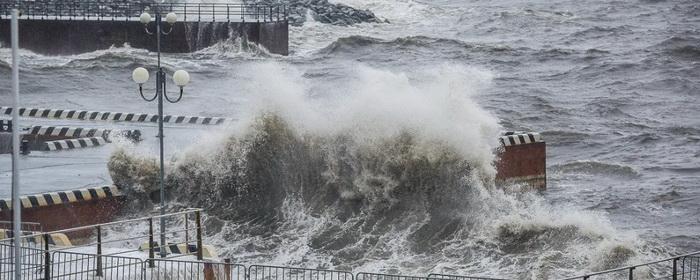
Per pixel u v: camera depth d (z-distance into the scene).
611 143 153.12
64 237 82.56
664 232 103.81
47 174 106.00
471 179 101.19
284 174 102.94
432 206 99.69
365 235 95.62
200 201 102.00
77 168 109.50
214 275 75.38
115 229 95.38
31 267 72.56
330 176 102.25
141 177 99.88
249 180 102.75
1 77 187.88
